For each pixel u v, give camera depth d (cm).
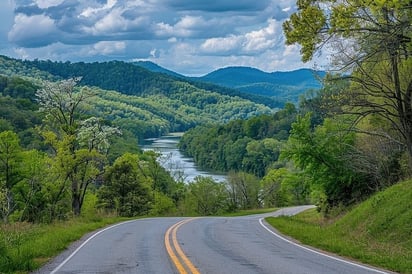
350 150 3188
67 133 4419
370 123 2842
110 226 2895
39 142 7112
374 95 2256
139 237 2148
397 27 1892
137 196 6131
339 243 1794
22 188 4347
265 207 8531
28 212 4309
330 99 2333
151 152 7306
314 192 3569
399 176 2870
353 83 2317
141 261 1409
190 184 8125
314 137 3306
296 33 2066
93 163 4516
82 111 4612
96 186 7231
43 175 4372
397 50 2094
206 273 1185
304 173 3369
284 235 2278
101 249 1744
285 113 14662
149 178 6512
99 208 5778
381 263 1380
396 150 2942
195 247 1744
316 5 2055
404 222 1891
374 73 2302
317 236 2081
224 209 8050
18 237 1848
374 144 3022
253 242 1952
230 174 8619
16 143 4341
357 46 2094
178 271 1217
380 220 2048
